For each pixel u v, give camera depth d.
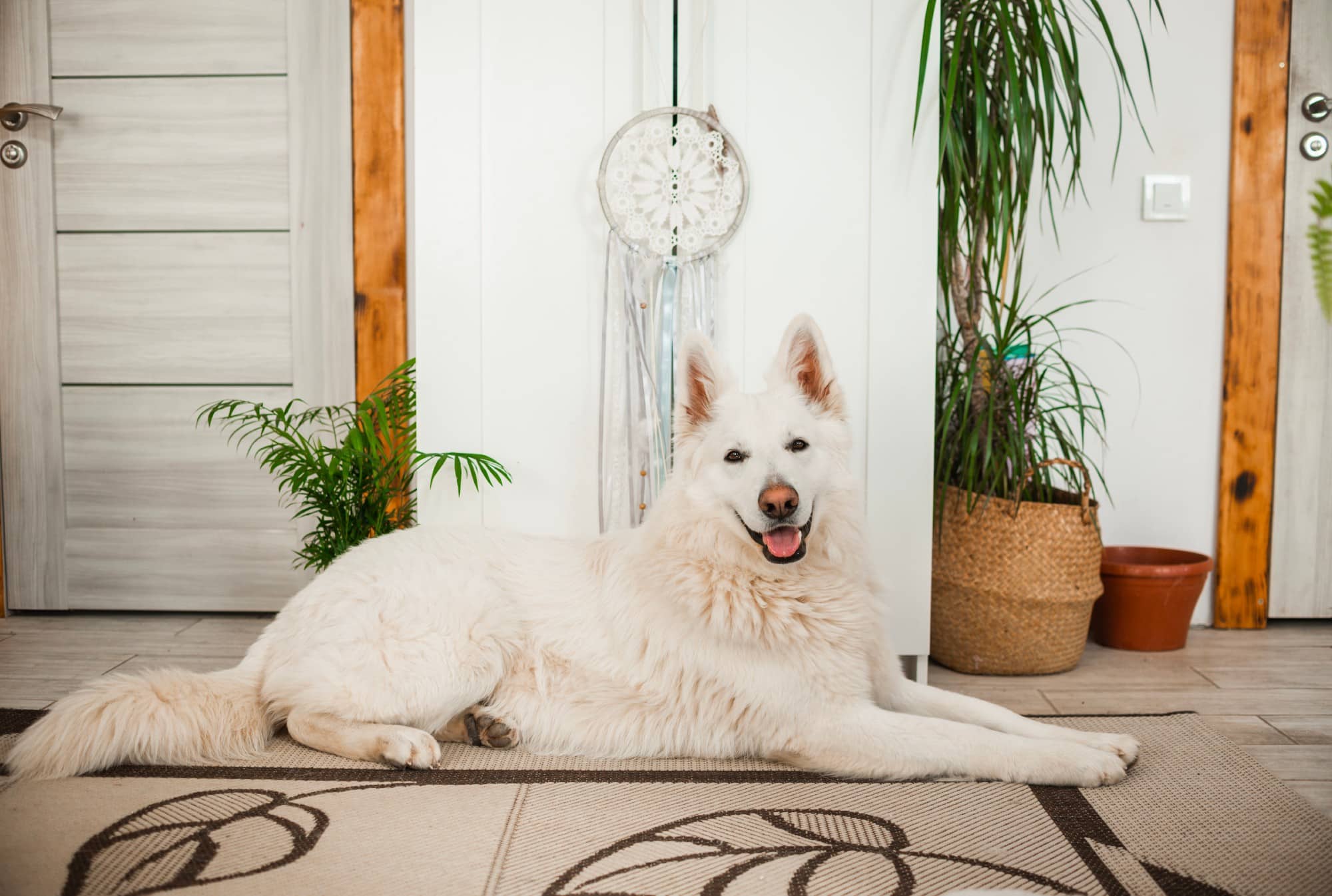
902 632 2.68
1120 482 3.32
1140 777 1.90
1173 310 3.27
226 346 3.30
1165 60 3.20
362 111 3.15
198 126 3.24
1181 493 3.31
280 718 2.09
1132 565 2.96
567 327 2.68
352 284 3.27
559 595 2.14
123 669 2.69
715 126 2.58
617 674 2.03
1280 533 3.30
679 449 2.03
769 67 2.61
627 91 2.62
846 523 2.00
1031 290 3.25
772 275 2.65
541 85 2.63
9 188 3.25
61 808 1.73
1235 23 3.16
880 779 1.89
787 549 1.82
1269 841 1.62
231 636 3.06
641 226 2.61
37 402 3.31
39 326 3.29
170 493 3.33
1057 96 2.75
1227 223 3.23
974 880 1.48
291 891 1.44
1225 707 2.43
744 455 1.91
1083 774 1.83
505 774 1.93
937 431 2.93
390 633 1.98
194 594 3.35
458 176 2.65
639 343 2.64
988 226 2.74
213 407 3.13
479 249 2.66
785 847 1.59
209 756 1.96
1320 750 2.12
